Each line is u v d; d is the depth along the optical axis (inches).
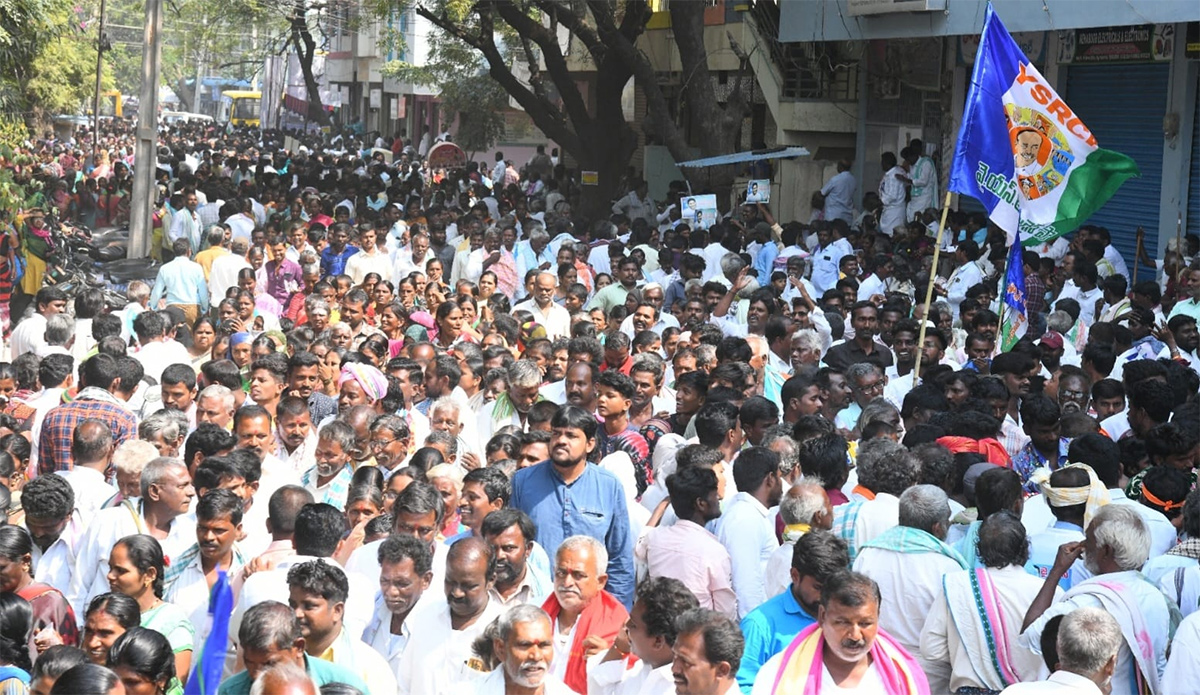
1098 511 257.0
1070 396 413.7
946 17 820.0
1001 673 249.9
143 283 570.3
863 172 1059.3
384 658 249.9
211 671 255.9
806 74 1075.3
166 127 3046.3
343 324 493.0
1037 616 248.1
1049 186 459.2
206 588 271.6
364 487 296.7
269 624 211.2
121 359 393.1
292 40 2498.8
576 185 1365.7
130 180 1326.3
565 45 1530.5
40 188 1030.4
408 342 514.0
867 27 881.5
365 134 2679.6
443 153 1617.9
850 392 410.3
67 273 895.1
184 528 292.7
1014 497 278.4
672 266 686.5
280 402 367.2
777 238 799.1
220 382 412.2
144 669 212.8
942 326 521.0
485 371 436.8
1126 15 706.8
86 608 260.2
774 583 272.7
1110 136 831.7
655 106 1050.1
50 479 297.7
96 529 292.7
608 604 250.8
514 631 215.0
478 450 399.5
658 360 389.7
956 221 826.8
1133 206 813.2
